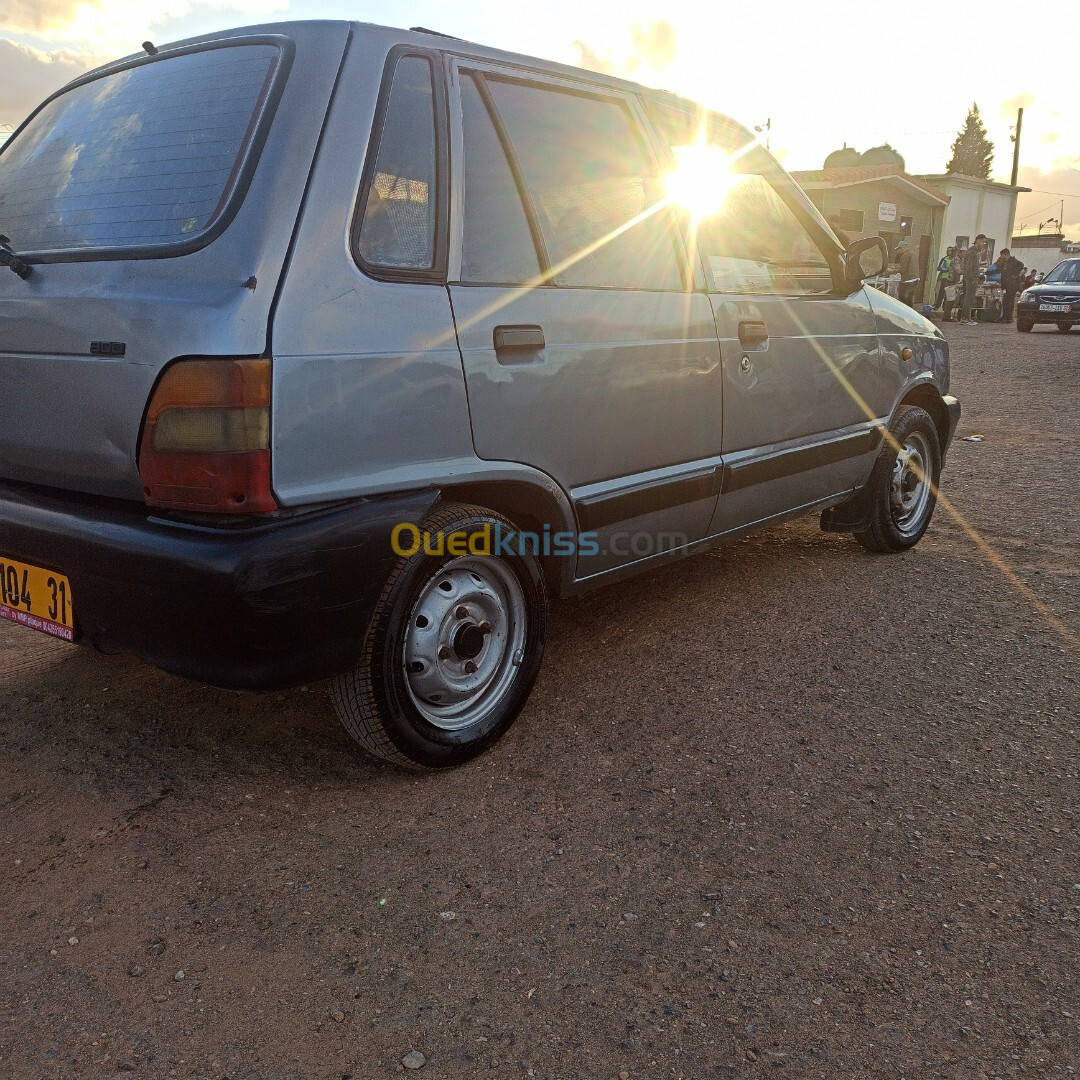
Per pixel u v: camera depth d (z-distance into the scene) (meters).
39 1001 1.77
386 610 2.23
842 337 3.82
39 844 2.24
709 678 3.14
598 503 2.79
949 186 26.89
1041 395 9.80
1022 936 1.95
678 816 2.37
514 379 2.47
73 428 2.19
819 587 4.02
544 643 2.76
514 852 2.22
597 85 2.93
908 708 2.94
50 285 2.24
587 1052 1.66
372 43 2.28
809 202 3.76
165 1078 1.61
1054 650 3.36
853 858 2.20
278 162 2.07
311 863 2.18
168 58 2.56
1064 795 2.46
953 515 5.22
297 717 2.88
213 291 1.97
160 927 1.97
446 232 2.35
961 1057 1.65
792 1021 1.73
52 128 2.71
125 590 2.08
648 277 2.95
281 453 1.98
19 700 2.98
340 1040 1.69
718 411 3.21
